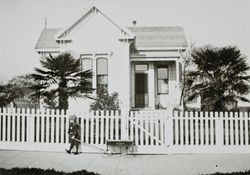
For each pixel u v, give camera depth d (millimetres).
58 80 14469
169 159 9852
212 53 13492
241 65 13195
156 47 20391
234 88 12914
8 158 9750
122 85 18141
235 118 10750
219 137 10734
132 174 8016
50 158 9828
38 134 10906
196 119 10758
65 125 11172
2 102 18938
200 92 13289
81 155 10344
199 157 10133
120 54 18297
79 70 14625
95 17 18469
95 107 14703
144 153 10648
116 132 10750
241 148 10695
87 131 10805
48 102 13836
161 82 21094
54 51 21031
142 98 20609
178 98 20172
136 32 22969
